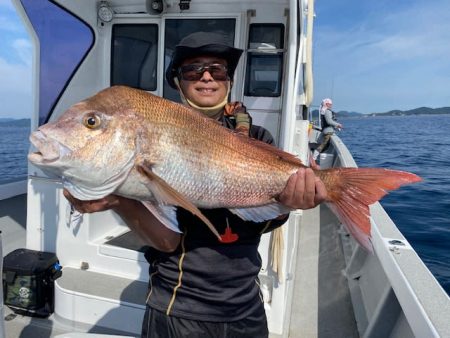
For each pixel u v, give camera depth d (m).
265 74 3.89
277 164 1.73
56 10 3.48
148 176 1.47
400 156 18.42
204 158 1.60
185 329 1.69
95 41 3.91
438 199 9.73
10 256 3.17
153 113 1.52
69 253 3.32
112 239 3.47
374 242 2.90
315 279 3.79
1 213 5.21
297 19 2.70
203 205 1.64
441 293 2.08
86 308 2.84
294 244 4.09
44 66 3.43
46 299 3.01
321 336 2.89
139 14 3.93
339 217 1.72
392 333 2.45
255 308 1.82
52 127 1.41
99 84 4.07
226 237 1.69
